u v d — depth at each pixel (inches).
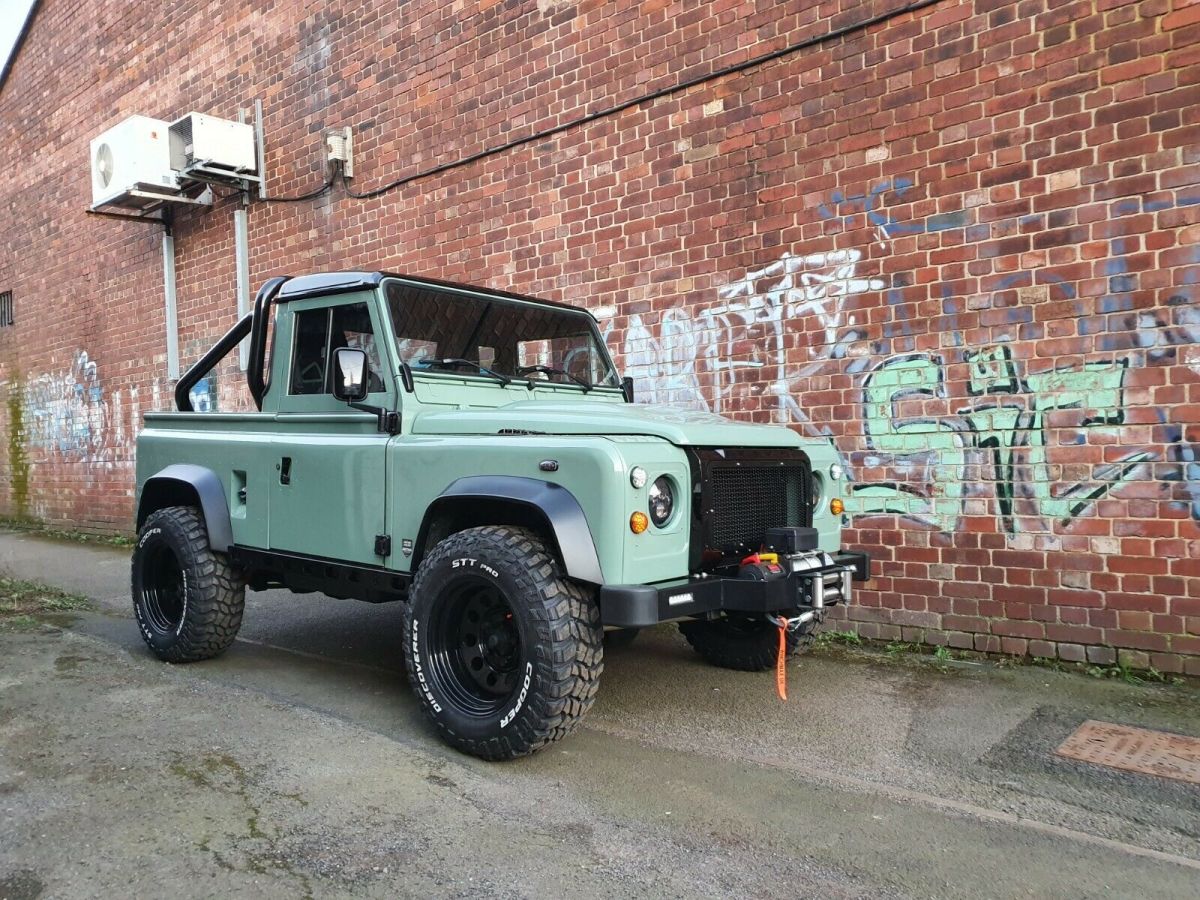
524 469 139.0
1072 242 186.9
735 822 119.5
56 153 498.6
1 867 103.0
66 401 494.0
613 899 99.3
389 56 326.3
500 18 290.5
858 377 216.1
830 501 173.0
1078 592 187.8
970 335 199.9
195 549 188.5
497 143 292.2
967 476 201.0
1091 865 108.7
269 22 372.5
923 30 204.8
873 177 213.0
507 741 134.4
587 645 132.7
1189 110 173.8
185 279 416.5
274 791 125.8
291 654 207.6
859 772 137.4
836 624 219.8
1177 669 177.3
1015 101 193.2
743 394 235.8
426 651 145.2
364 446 160.7
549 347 194.9
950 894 101.7
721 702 172.1
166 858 105.6
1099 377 184.4
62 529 492.7
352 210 342.0
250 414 187.9
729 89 237.0
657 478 136.6
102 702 165.2
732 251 237.1
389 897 98.4
